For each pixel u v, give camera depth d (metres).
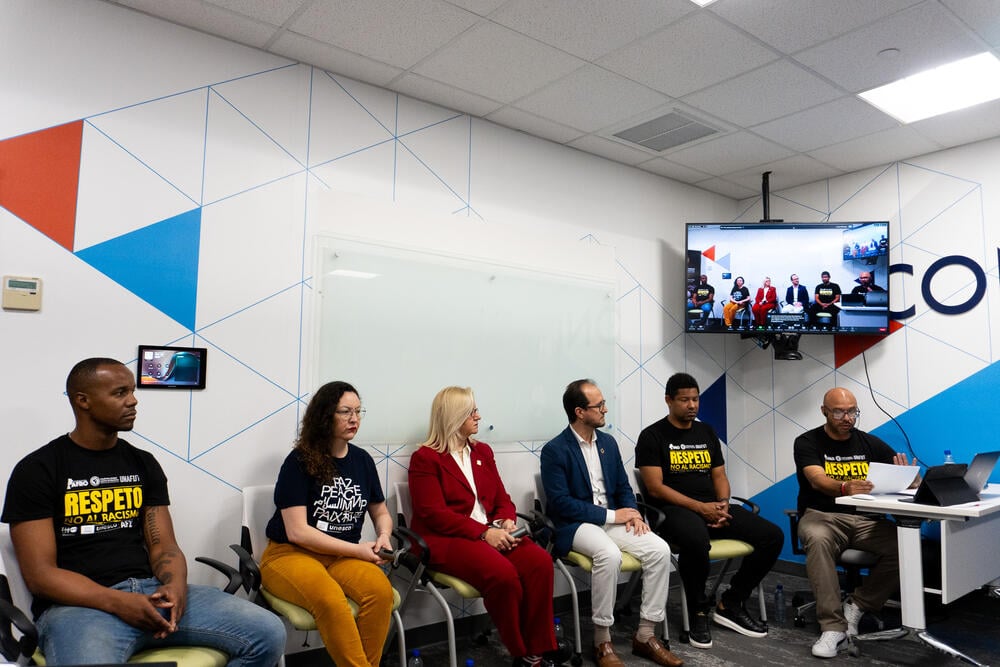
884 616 3.58
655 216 4.57
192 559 2.61
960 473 2.88
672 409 3.71
